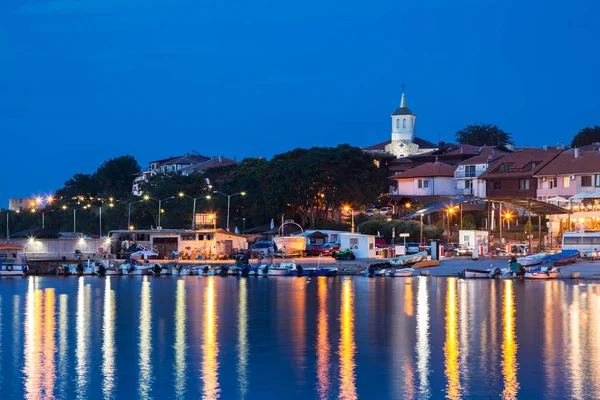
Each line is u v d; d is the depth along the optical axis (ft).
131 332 229.25
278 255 484.33
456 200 491.31
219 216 640.17
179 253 497.05
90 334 226.58
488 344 206.90
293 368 181.37
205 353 198.08
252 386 166.61
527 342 209.15
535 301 289.94
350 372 177.58
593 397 157.07
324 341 212.64
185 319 253.65
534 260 402.52
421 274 405.39
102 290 355.56
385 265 422.00
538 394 159.02
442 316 254.88
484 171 637.30
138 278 432.66
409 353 196.54
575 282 362.74
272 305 287.28
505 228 545.85
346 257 458.50
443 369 179.63
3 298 322.34
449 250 463.01
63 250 527.40
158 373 177.58
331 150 602.03
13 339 218.79
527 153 619.26
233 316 259.19
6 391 164.14
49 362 188.96
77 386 167.73
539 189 576.20
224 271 438.81
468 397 157.58
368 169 608.19
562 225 492.13
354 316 256.73
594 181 542.98
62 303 301.84
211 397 159.43
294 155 623.77
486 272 384.27
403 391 162.09
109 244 526.16
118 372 178.70
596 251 424.46
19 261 484.33
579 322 240.53
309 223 598.34
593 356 191.62
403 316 255.70
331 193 583.17
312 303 292.20
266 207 602.44
